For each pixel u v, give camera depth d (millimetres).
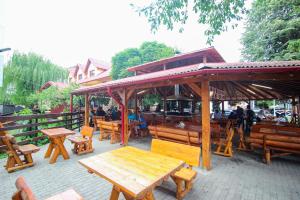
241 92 10195
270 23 15961
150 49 16031
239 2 4133
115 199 2623
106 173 2225
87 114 9477
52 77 16359
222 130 7141
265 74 3920
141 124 8750
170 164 2578
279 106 25750
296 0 14055
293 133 5203
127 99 6840
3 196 3102
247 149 6230
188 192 3240
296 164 4824
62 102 12789
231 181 3729
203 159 4512
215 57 12273
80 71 25000
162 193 3205
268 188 3441
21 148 4504
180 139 5078
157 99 14641
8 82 14289
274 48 16109
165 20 4230
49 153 5254
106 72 19625
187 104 15859
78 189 3336
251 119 10273
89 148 5805
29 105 14523
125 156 2910
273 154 5363
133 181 2012
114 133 7191
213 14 4410
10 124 7543
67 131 5293
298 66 3279
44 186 3436
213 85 8250
